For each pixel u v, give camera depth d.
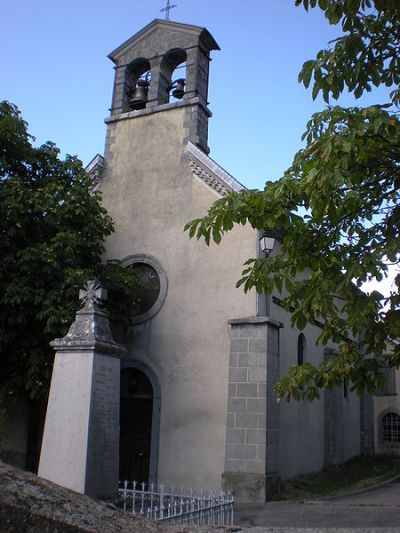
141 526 2.44
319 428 16.83
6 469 2.33
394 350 4.66
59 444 8.88
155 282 14.88
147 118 16.30
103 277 13.34
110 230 14.45
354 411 20.50
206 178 14.81
